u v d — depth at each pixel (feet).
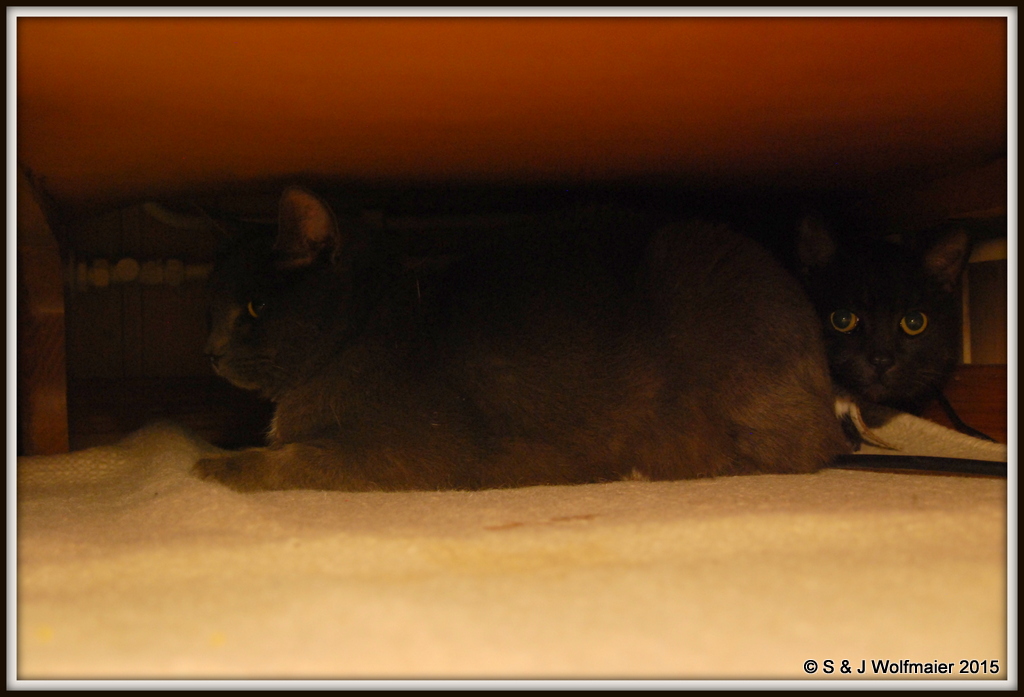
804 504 5.94
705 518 5.38
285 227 7.79
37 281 9.25
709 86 6.51
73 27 5.06
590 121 7.36
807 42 5.65
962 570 4.22
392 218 11.05
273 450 7.57
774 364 8.04
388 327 8.04
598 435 7.90
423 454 7.61
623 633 3.47
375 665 3.20
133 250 11.58
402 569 4.46
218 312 8.02
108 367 11.54
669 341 8.03
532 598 3.88
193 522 5.70
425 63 5.81
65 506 6.65
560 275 8.25
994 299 11.45
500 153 8.42
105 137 7.42
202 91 6.29
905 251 9.41
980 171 9.50
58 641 3.43
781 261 9.53
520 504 6.38
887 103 7.10
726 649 3.33
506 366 7.91
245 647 3.36
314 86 6.23
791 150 8.63
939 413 10.90
